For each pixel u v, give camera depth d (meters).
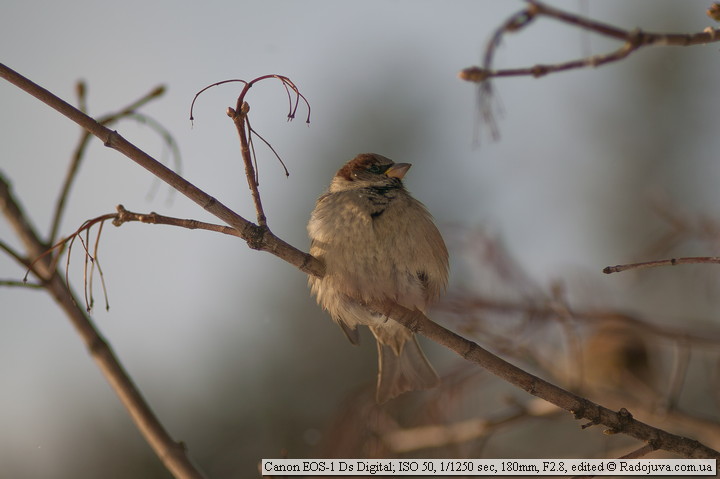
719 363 10.44
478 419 10.26
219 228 6.47
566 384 10.27
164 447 7.50
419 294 8.23
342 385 14.05
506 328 9.84
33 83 5.95
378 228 8.09
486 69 4.49
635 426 6.51
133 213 6.34
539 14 4.38
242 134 6.28
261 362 14.27
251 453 13.52
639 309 13.26
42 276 7.73
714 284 11.00
